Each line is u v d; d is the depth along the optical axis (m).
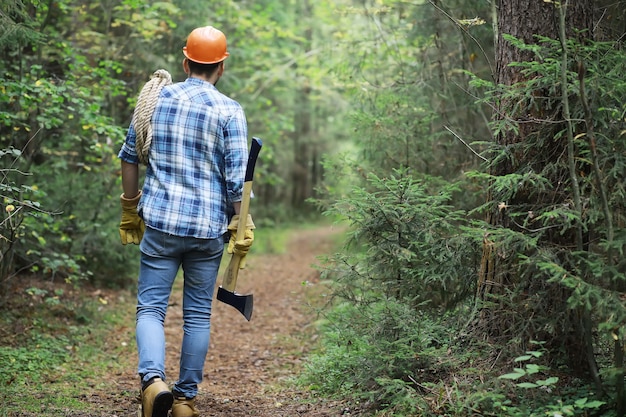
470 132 6.50
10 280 7.15
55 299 6.14
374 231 4.07
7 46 6.13
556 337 3.47
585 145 3.34
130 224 3.62
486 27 5.90
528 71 3.56
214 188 3.42
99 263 8.73
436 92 6.63
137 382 5.05
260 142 3.39
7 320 6.29
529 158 3.62
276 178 18.20
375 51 7.60
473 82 3.61
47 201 7.82
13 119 6.06
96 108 6.42
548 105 3.49
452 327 3.94
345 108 14.83
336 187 6.78
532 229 3.55
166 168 3.37
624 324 2.87
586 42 3.65
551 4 3.63
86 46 9.02
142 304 3.39
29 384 4.69
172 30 10.12
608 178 3.27
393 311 3.79
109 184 8.47
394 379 3.60
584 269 3.26
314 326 7.19
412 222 4.03
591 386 3.30
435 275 3.96
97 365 5.59
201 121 3.37
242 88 13.96
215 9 11.94
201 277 3.46
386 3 7.89
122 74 9.66
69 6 8.08
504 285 3.66
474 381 3.44
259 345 6.83
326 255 4.27
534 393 3.27
